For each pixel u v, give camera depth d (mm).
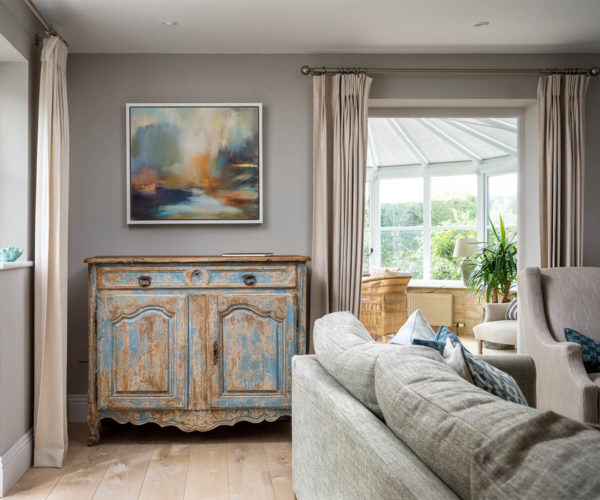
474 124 5719
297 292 3227
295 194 3771
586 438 748
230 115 3699
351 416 1418
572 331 3066
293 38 3506
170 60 3729
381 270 6055
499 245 5691
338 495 1531
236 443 3230
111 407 3166
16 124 3029
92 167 3695
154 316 3160
